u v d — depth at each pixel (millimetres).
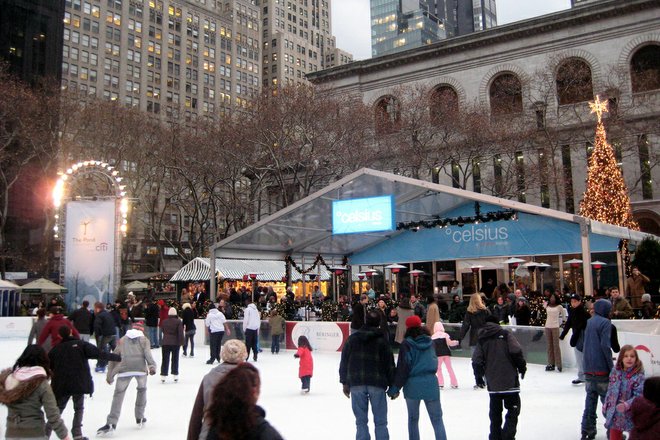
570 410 9781
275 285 41125
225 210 53562
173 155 45500
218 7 123750
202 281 38469
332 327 19422
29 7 70312
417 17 175250
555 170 39031
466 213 23906
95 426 9273
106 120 47062
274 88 42250
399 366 6852
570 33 49875
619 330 13906
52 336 10234
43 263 46219
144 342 9094
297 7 146500
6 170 47906
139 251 79062
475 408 10109
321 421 9422
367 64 58531
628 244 25453
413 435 6898
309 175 43250
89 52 97312
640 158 45812
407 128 42156
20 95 41969
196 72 114000
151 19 107250
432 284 35438
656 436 4488
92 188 38875
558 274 34812
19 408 5359
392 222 21109
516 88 49531
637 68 47938
